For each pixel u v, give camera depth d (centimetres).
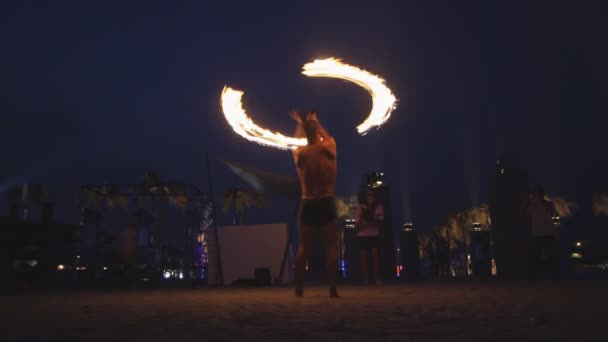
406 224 1891
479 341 272
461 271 2678
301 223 716
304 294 757
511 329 314
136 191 1658
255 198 2030
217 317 421
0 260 1423
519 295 600
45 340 302
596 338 271
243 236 1436
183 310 500
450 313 416
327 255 690
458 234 2727
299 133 790
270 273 1401
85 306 586
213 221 1449
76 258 1648
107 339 301
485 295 617
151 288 1269
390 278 1543
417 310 448
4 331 348
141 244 1623
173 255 1730
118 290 1156
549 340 270
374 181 1606
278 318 405
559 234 1450
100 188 1659
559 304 470
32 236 1523
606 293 596
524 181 1388
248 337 302
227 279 1423
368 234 1102
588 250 2261
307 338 295
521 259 1359
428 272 2261
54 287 1414
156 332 331
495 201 1407
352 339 287
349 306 509
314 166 713
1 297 846
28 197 1784
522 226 1367
